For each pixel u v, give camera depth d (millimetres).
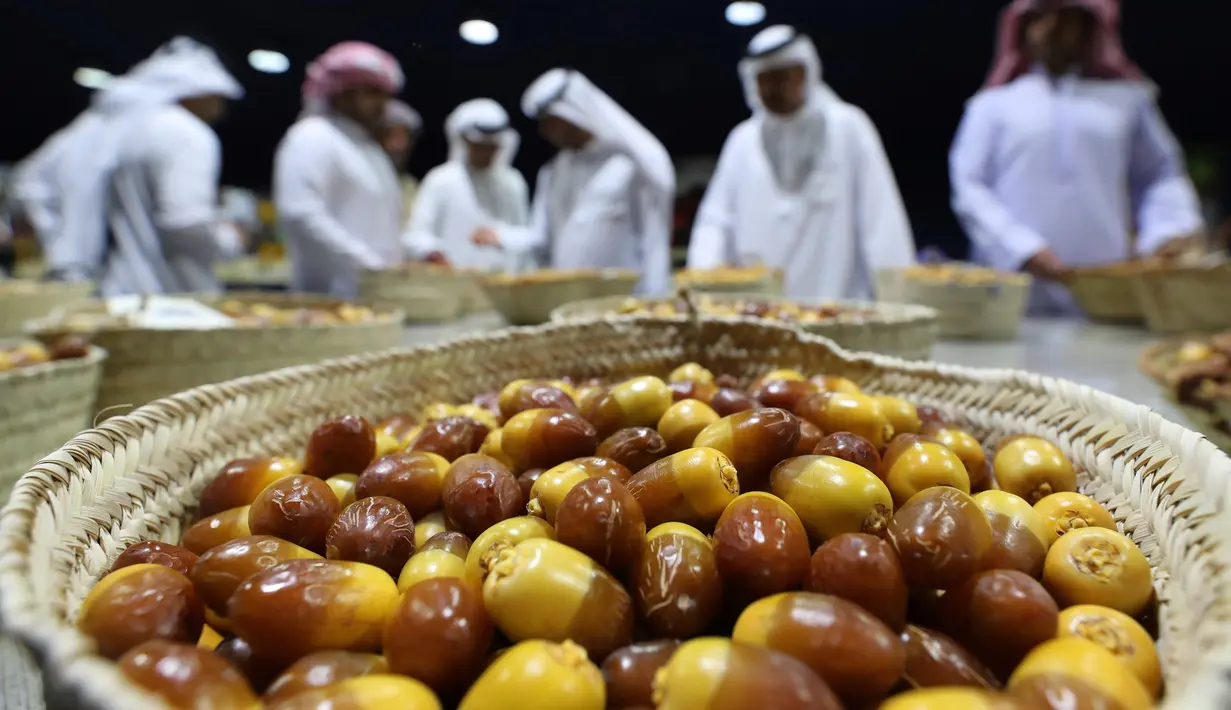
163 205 1050
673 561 186
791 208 1118
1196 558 174
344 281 1129
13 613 127
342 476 258
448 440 266
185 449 254
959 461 230
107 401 476
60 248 1080
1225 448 381
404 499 238
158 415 247
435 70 1198
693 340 392
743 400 277
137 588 173
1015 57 1081
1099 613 177
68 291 905
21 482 176
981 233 1011
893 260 1093
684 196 1634
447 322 986
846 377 348
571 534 190
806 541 193
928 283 728
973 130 1080
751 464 230
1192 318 715
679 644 170
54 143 1323
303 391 306
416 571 200
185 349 484
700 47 1444
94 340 470
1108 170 1027
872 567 172
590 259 1300
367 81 1131
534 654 153
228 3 1250
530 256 1552
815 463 215
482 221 1537
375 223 1205
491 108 1490
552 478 223
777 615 162
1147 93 1044
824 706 135
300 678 161
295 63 1481
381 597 184
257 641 174
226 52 1448
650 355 393
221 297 814
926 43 1499
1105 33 1010
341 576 183
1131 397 454
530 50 1398
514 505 228
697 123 1730
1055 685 147
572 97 1245
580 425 252
